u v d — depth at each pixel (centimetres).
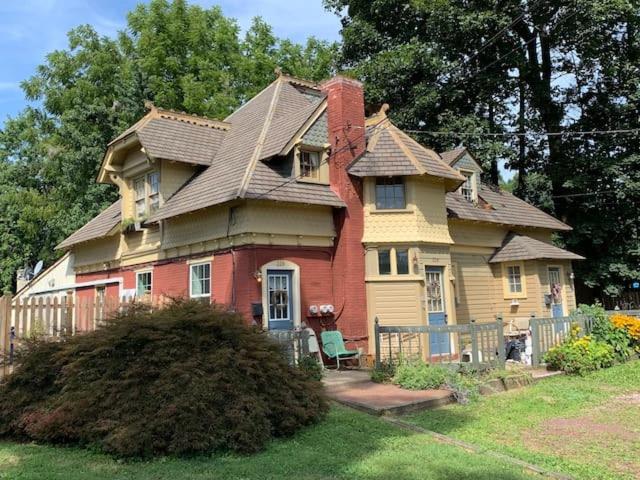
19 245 3556
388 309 1518
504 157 2630
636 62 2516
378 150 1608
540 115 2802
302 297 1465
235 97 3297
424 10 2545
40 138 3628
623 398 1090
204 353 766
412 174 1534
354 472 630
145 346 766
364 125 1628
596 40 2489
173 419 691
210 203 1408
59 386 816
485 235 1977
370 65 2633
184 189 1645
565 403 1038
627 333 1569
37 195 3394
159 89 3139
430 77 2611
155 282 1727
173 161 1652
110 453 703
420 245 1553
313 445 745
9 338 1005
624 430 858
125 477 611
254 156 1496
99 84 3306
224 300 1430
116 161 1862
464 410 977
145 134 1648
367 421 873
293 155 1484
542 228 2180
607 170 2453
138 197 1833
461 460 680
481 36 2545
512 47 2614
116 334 767
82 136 3027
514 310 1938
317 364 1201
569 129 2712
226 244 1446
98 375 761
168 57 3247
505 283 1967
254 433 716
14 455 715
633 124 2538
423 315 1523
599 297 2772
